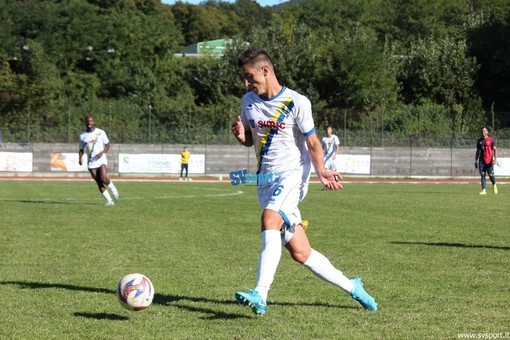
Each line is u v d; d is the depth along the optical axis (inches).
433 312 440.5
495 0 5088.6
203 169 2874.0
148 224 973.2
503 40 4207.7
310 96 3890.3
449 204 1373.0
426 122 3356.3
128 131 2928.2
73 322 417.4
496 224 984.9
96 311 446.6
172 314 437.7
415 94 4042.8
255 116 425.7
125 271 597.0
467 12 5319.9
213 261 652.1
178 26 6358.3
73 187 1963.6
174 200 1455.5
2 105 3459.6
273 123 421.4
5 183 2197.3
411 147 2942.9
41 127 2950.3
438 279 559.8
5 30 4065.0
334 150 1876.2
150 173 2839.6
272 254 409.7
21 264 633.6
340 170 2913.4
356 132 2977.4
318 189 1975.9
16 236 835.4
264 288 406.0
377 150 2933.1
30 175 2780.5
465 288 521.7
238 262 646.5
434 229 919.7
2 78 3513.8
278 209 415.2
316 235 852.0
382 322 414.3
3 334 388.8
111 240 800.3
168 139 2933.1
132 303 418.6
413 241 796.6
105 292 507.5
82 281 550.9
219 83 4124.0
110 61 4256.9
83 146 1302.9
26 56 3841.0
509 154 2869.1
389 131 3223.4
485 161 1761.8
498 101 4183.1
